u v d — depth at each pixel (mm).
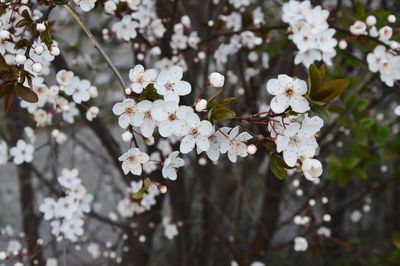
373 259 1119
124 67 1101
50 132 871
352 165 900
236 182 1246
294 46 826
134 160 541
